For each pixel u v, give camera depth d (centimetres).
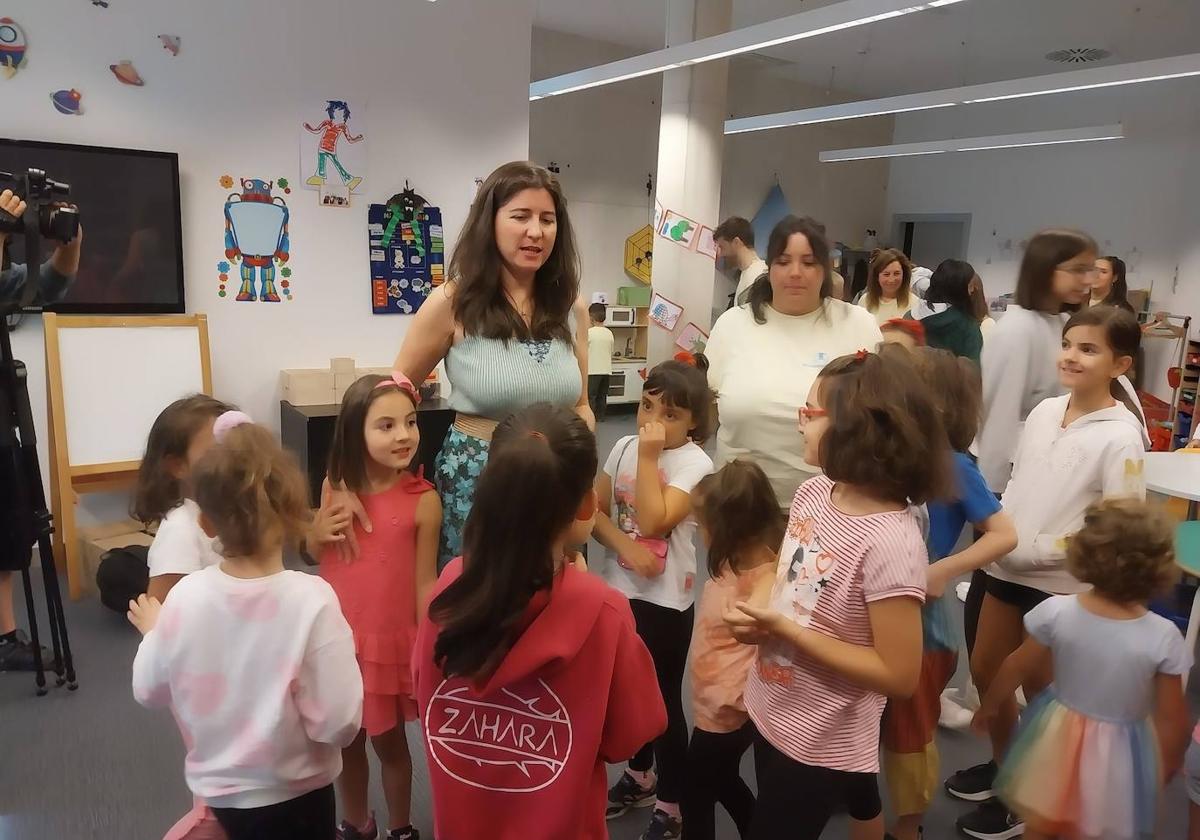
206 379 382
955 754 243
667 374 191
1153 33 685
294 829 138
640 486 182
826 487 150
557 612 111
